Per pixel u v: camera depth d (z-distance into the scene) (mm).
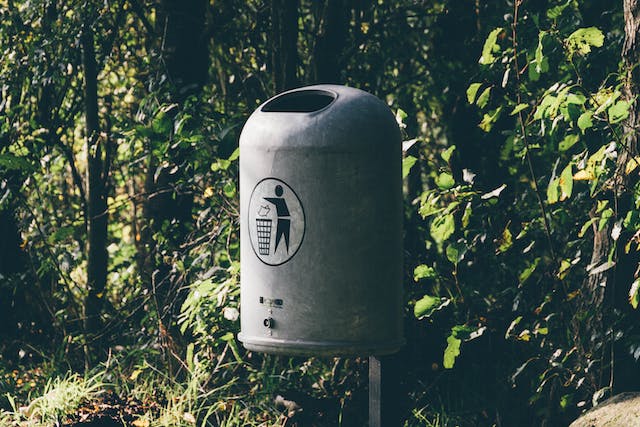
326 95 4609
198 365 5871
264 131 4453
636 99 4770
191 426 5543
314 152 4340
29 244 7293
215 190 6316
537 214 5930
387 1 7637
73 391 5879
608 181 4863
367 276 4430
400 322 4621
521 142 5496
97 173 7539
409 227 6492
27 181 7020
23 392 6426
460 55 7426
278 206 4426
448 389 5977
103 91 8367
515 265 6059
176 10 7145
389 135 4453
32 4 6859
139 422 5520
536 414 5711
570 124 4762
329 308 4402
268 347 4516
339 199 4355
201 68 7242
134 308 7117
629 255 5078
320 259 4387
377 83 7844
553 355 5387
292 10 6680
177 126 5922
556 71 6418
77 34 6875
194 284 5832
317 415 5684
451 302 5855
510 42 5703
